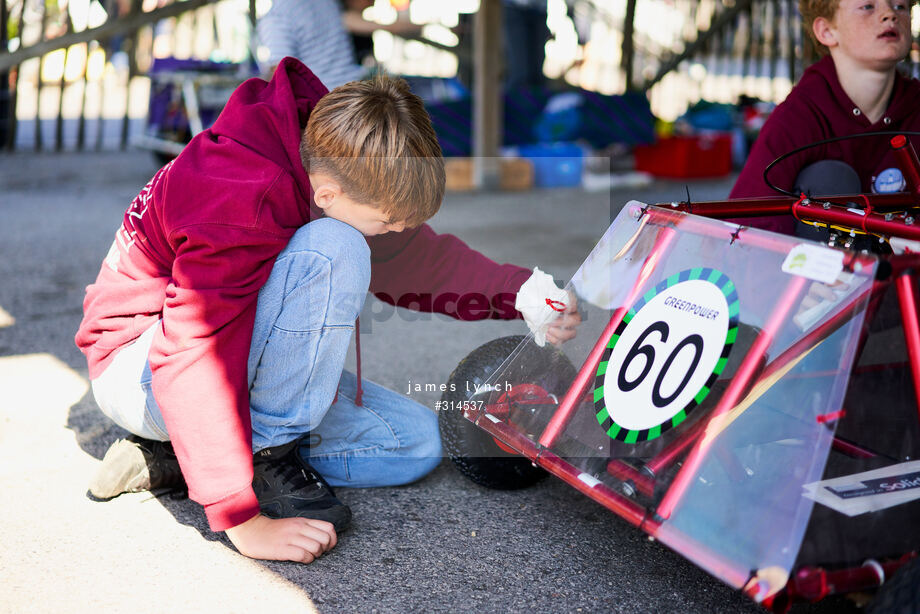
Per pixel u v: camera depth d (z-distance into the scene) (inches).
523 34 262.7
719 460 45.0
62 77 267.9
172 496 63.4
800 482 42.0
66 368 91.6
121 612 49.1
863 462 46.8
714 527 43.1
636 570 55.1
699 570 55.2
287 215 55.1
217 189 52.8
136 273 58.5
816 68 74.5
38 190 201.6
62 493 63.6
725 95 264.4
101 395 60.0
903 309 42.6
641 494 46.8
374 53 265.0
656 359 50.4
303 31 118.4
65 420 77.5
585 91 229.0
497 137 204.1
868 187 76.2
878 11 69.3
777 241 46.8
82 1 235.1
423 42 280.2
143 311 58.6
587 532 59.9
